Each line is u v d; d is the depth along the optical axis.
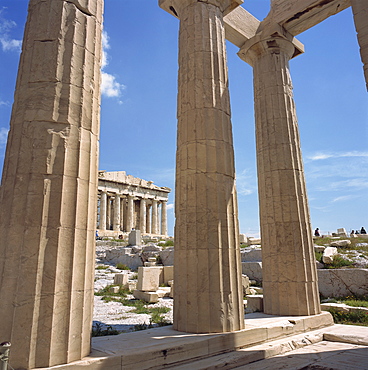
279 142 11.54
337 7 11.59
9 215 5.40
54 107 5.85
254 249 22.30
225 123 8.62
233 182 8.44
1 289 5.13
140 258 25.78
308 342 8.48
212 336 6.87
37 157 5.60
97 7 6.99
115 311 12.37
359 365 6.43
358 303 13.10
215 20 9.34
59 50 6.13
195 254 7.57
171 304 14.15
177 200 8.30
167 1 10.10
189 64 8.85
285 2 12.31
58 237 5.42
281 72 12.27
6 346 4.03
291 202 11.00
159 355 5.86
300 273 10.41
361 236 26.62
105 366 5.24
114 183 54.75
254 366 6.53
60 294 5.29
